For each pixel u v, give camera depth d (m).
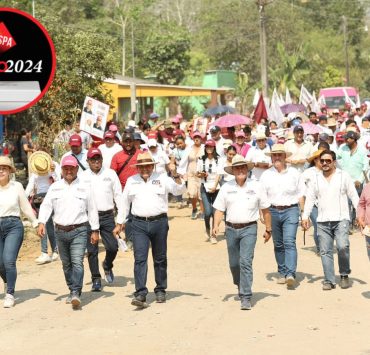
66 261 11.76
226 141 17.64
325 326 10.27
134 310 11.40
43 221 11.65
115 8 73.50
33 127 30.36
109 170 12.87
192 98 68.50
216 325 10.45
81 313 11.30
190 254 16.05
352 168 17.66
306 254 15.70
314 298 11.91
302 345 9.37
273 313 11.04
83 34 28.38
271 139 22.83
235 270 11.55
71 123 26.25
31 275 14.27
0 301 12.23
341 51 91.44
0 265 12.00
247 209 11.27
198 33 86.62
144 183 11.55
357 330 10.04
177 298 12.12
